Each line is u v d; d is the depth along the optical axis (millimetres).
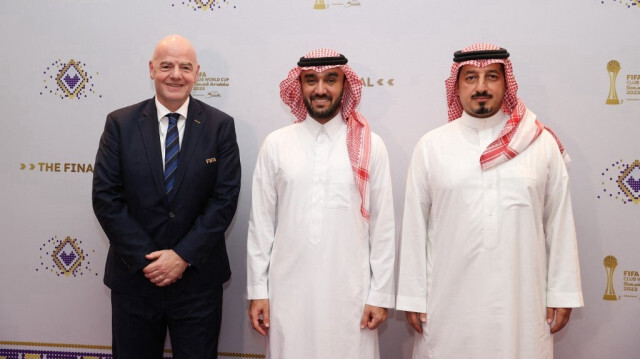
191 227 1874
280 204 1843
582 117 2160
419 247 1798
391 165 2240
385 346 2285
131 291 1864
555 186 1758
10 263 2375
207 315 1916
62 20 2311
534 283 1689
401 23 2195
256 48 2252
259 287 1839
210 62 2273
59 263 2373
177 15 2271
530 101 2176
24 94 2344
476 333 1688
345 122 1901
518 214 1686
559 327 1763
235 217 2289
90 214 2350
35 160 2355
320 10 2223
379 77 2221
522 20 2152
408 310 1784
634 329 2172
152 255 1798
